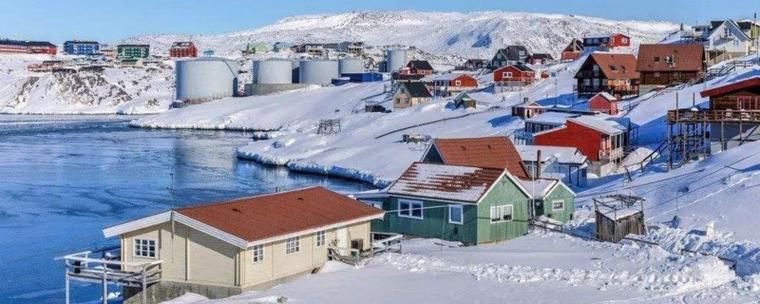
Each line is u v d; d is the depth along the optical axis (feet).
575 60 588.50
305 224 126.41
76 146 424.46
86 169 321.52
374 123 417.69
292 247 124.88
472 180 155.53
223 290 116.37
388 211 160.86
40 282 145.48
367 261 134.10
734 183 174.91
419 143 324.39
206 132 535.19
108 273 119.24
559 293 112.78
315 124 476.95
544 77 505.25
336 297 112.47
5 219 209.26
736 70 366.02
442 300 110.63
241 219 121.80
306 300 111.04
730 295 108.37
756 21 470.39
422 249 146.41
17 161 348.18
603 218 152.97
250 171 319.88
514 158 202.49
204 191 264.11
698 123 218.59
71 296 136.05
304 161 324.60
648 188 194.08
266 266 120.37
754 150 195.11
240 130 550.77
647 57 387.55
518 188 157.48
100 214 217.77
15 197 247.50
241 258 116.06
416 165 166.30
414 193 157.48
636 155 254.27
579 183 226.17
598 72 401.90
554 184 170.09
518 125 342.85
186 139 474.90
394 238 143.54
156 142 452.76
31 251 170.71
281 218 126.21
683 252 137.08
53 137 485.15
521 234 158.20
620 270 123.44
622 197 174.29
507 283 118.93
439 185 157.79
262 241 116.67
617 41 609.42
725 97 225.76
